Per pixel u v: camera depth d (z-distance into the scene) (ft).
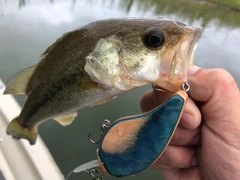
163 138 0.40
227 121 0.47
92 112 1.61
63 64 0.45
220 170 0.51
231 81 0.46
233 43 3.62
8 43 2.50
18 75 0.52
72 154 1.31
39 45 2.54
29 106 0.52
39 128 1.43
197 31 0.40
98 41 0.42
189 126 0.48
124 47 0.42
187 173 0.62
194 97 0.48
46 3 4.07
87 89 0.44
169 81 0.41
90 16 3.76
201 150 0.54
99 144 0.42
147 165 0.41
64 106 0.47
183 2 5.91
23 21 3.16
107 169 0.42
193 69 0.48
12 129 0.57
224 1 5.90
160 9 5.10
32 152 0.77
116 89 0.43
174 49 0.40
